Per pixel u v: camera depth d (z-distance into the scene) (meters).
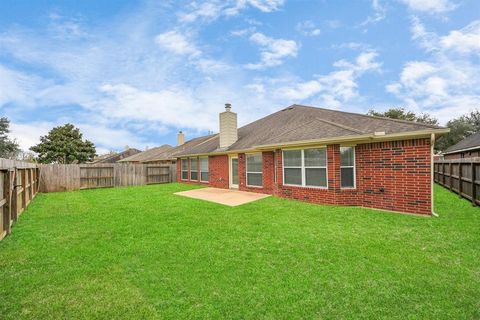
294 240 5.45
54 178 16.05
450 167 12.27
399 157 8.00
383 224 6.59
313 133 9.66
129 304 3.27
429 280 3.71
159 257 4.66
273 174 11.92
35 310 3.17
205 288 3.60
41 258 4.67
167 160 27.25
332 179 8.99
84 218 7.79
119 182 18.86
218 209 8.84
